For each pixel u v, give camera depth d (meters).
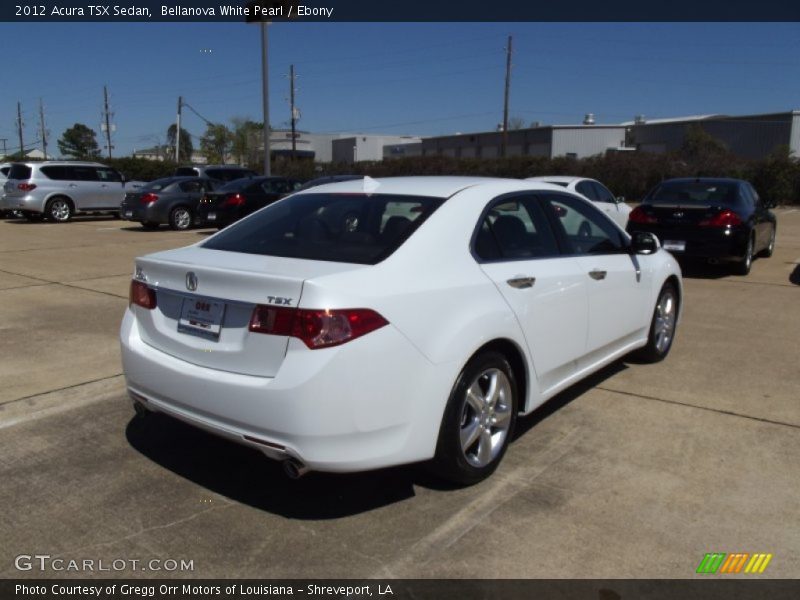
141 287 3.64
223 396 3.10
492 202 3.93
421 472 3.76
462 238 3.61
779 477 3.67
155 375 3.43
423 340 3.17
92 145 83.38
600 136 58.12
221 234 4.11
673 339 6.09
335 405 2.92
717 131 49.53
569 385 4.39
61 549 3.03
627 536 3.11
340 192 4.13
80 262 11.55
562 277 4.11
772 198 32.66
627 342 5.16
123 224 19.77
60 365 5.60
